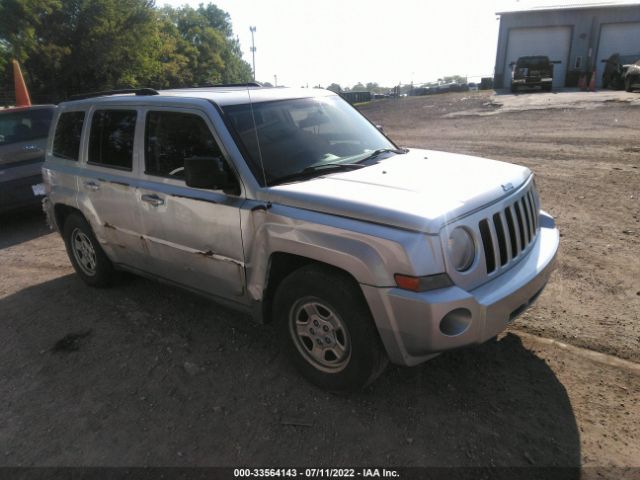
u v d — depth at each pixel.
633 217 6.27
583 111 16.47
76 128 4.92
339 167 3.62
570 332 3.81
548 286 4.58
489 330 2.81
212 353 3.87
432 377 3.39
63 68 34.12
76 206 4.82
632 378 3.26
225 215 3.44
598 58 30.97
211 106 3.63
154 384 3.53
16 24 26.86
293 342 3.38
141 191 4.04
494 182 3.24
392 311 2.74
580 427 2.88
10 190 7.66
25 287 5.46
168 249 3.99
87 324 4.46
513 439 2.81
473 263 2.86
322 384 3.28
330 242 2.89
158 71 41.03
